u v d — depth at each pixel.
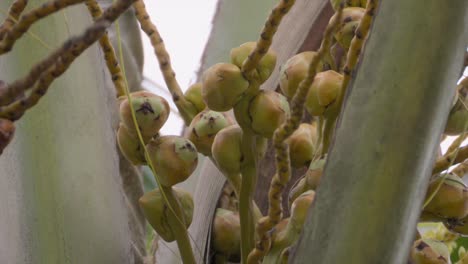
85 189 1.97
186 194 1.91
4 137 1.54
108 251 1.96
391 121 1.68
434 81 1.68
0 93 1.51
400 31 1.69
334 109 1.88
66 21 1.97
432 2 1.69
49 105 1.99
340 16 1.69
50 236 1.93
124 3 1.47
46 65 1.47
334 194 1.68
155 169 1.87
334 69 1.94
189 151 1.87
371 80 1.69
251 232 1.89
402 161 1.67
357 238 1.67
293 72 1.88
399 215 1.67
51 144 1.97
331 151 1.70
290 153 1.99
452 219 1.86
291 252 1.70
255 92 1.85
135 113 1.84
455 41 1.68
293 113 1.71
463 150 1.84
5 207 1.92
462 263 1.91
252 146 1.88
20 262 1.90
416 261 1.83
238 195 1.90
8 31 1.58
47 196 1.94
